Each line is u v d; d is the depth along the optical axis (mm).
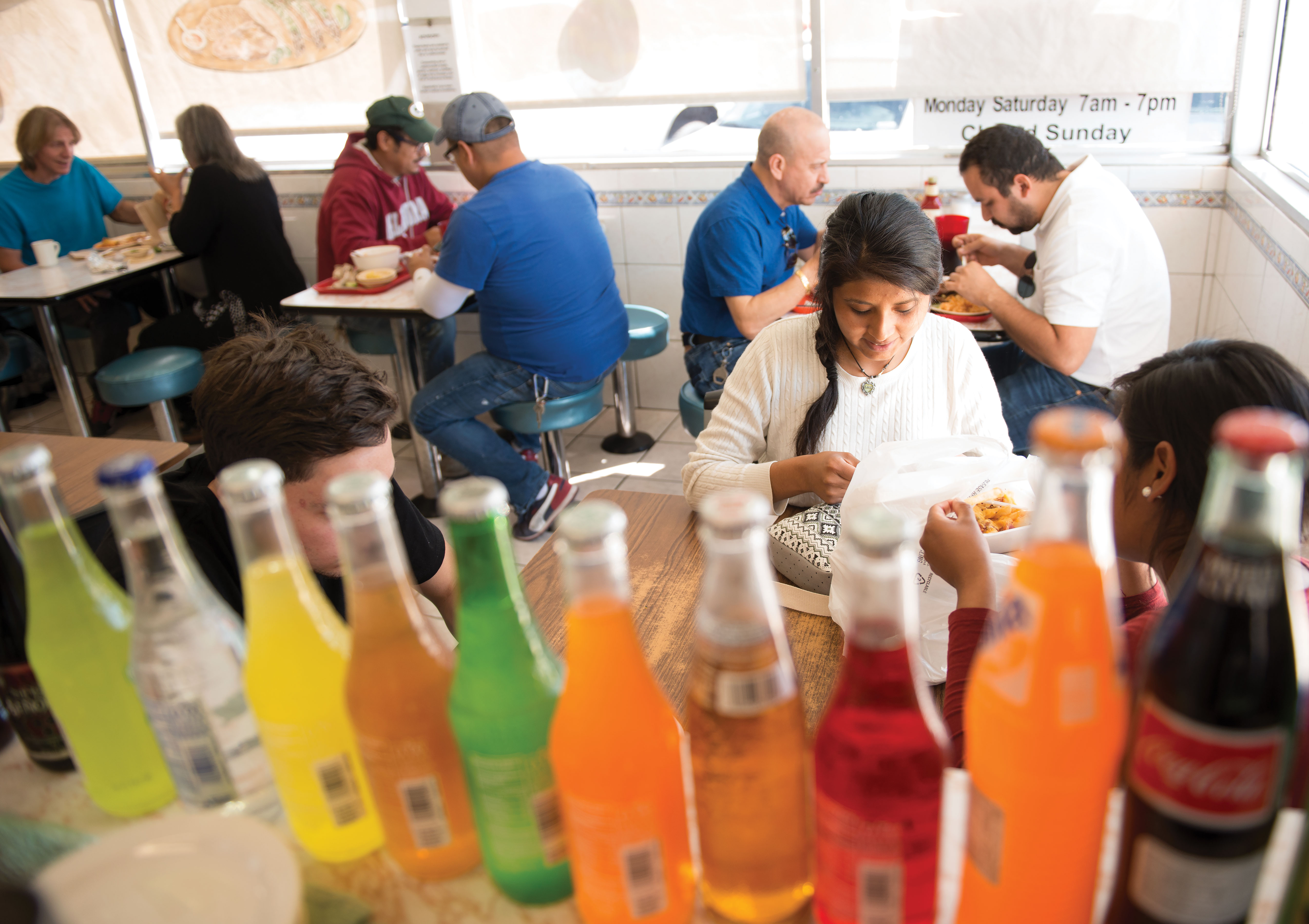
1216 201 2906
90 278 3355
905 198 1438
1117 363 2301
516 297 2641
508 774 479
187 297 4391
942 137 3193
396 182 3465
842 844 453
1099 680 405
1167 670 413
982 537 965
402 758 499
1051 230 2230
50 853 545
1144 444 838
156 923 447
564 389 2812
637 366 3832
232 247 3443
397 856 540
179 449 1740
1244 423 365
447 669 510
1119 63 2916
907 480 1165
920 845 447
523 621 477
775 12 3174
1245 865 415
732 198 2557
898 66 3129
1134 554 898
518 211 2564
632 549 1284
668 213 3500
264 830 481
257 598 501
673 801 473
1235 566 382
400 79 3697
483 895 537
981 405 1594
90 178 4000
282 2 3697
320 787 535
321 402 940
